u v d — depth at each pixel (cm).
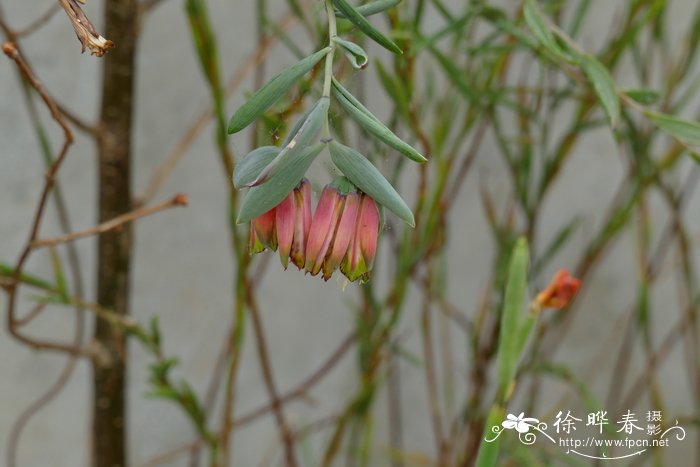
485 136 193
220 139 110
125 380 132
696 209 205
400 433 202
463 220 200
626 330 210
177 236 197
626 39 127
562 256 206
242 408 206
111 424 132
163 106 190
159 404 202
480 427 158
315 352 209
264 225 87
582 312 211
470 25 135
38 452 199
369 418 160
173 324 199
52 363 196
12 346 192
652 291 210
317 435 208
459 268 204
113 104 121
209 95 192
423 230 140
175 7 188
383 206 86
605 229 154
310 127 83
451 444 165
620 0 194
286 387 208
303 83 98
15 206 186
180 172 194
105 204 124
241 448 207
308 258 86
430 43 112
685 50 154
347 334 211
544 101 186
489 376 185
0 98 182
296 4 120
